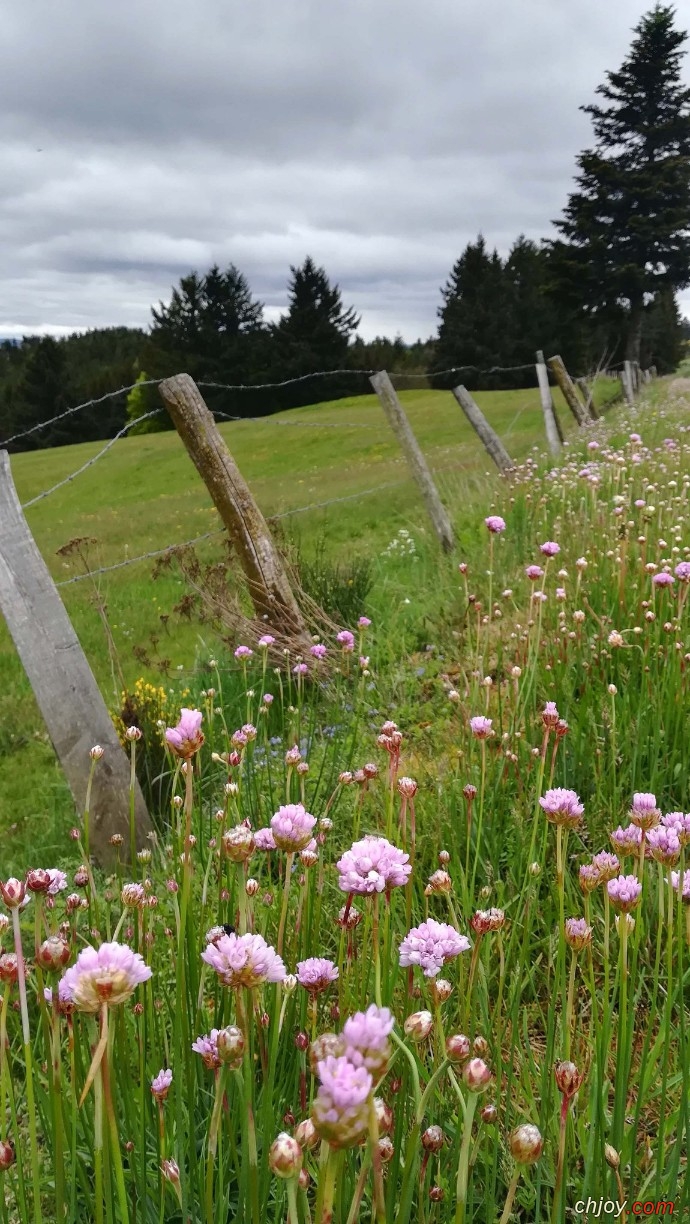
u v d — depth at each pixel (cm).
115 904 269
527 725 321
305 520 1313
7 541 360
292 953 189
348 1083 77
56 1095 131
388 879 143
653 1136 183
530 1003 223
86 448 4422
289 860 163
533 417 2741
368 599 639
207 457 505
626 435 1091
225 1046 115
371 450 2833
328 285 6159
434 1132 141
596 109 4559
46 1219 164
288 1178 88
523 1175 166
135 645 716
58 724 363
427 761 348
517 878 254
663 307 6975
